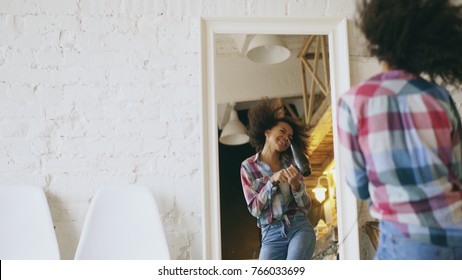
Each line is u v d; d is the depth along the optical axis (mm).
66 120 1847
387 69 1203
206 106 1861
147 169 1853
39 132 1833
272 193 1840
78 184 1829
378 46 1190
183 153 1865
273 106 1885
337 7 1975
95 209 1743
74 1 1891
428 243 1037
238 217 1813
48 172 1825
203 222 1792
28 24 1867
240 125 1865
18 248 1708
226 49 1899
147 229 1735
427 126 1074
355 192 1163
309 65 1922
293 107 1896
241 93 1881
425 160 1051
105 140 1851
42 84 1849
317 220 1838
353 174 1143
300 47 1928
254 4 1952
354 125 1125
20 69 1848
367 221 1861
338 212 1845
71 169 1832
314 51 1932
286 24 1935
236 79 1886
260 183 1841
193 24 1918
